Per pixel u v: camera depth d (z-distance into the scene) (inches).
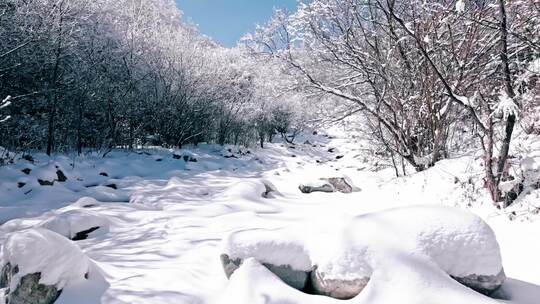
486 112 239.0
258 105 752.3
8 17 385.1
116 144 540.7
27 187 303.1
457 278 116.6
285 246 130.0
